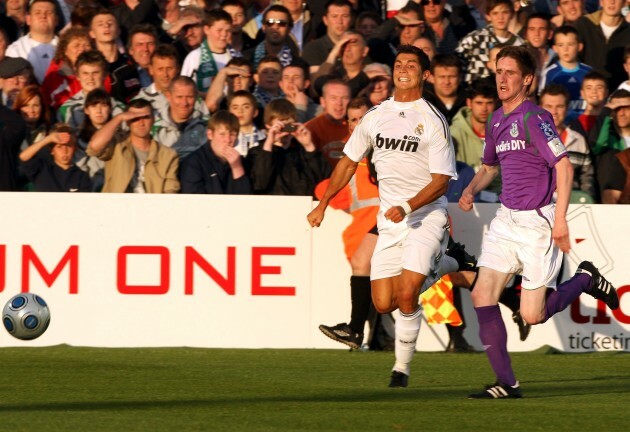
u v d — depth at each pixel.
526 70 25.34
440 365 31.58
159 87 39.34
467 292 34.78
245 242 34.41
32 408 23.16
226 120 35.69
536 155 25.28
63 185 36.25
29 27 44.28
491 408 23.66
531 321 26.03
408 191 27.47
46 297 34.09
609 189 38.06
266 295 34.47
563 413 23.03
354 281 33.12
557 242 24.64
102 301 34.19
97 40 41.78
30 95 37.62
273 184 36.25
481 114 37.12
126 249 34.19
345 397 25.28
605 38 46.44
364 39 43.06
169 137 38.28
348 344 32.25
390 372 30.05
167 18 46.88
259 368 30.39
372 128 27.67
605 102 40.47
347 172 28.33
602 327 34.97
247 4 49.06
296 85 41.09
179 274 34.31
